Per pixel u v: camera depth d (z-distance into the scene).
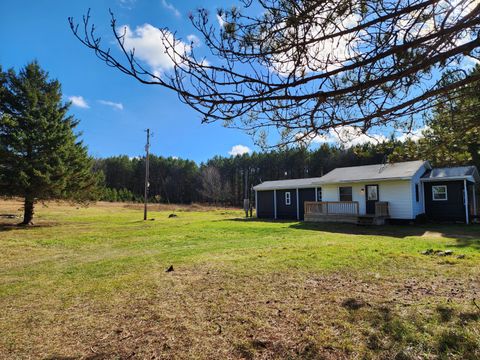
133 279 5.50
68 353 2.95
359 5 1.86
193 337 3.17
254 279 5.11
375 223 14.04
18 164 14.62
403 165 15.77
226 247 8.70
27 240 10.95
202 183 50.97
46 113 15.78
